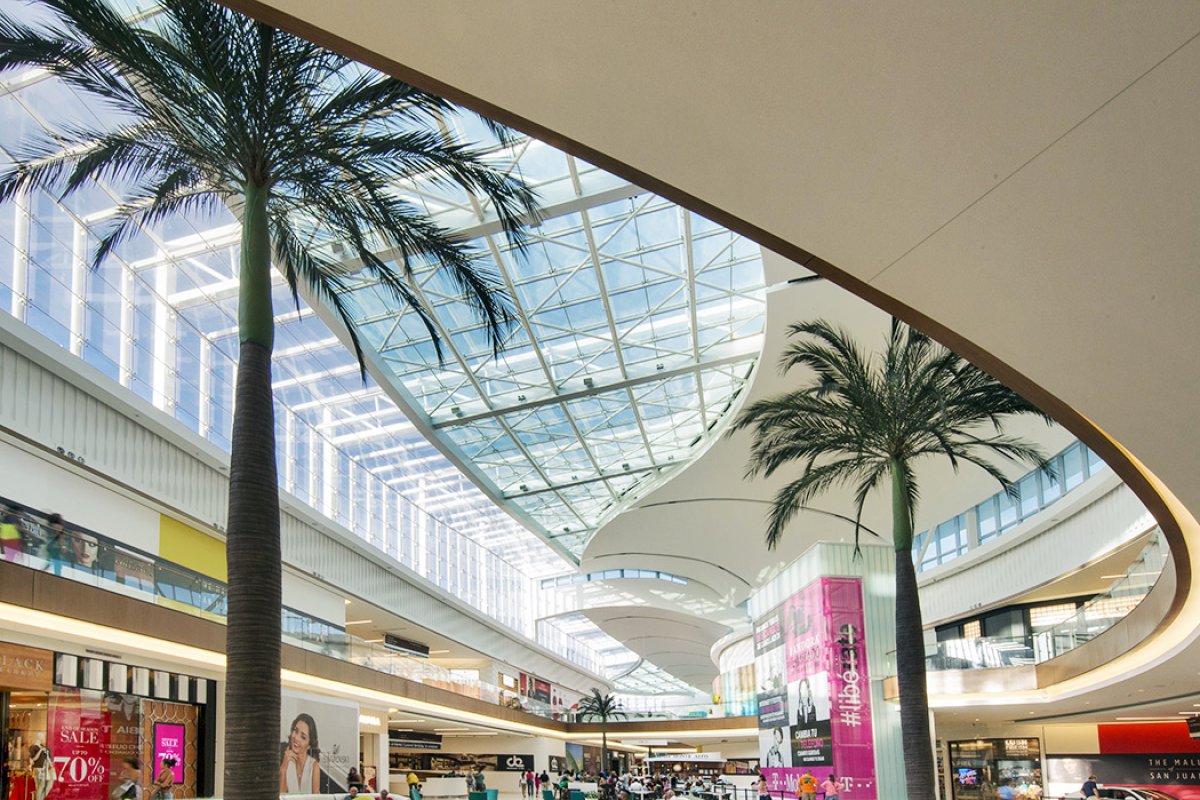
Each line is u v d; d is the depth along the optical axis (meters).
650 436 32.41
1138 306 4.25
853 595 21.84
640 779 33.31
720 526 33.59
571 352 26.28
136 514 18.08
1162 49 3.15
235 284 21.55
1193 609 11.64
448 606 39.19
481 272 10.01
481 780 28.61
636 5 3.31
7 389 14.43
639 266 22.22
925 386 14.23
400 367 26.66
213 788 17.98
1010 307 4.56
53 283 16.80
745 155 3.99
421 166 9.55
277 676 7.98
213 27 8.31
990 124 3.58
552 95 3.84
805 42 3.37
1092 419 5.32
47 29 8.79
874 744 20.92
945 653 21.11
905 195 4.01
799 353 15.38
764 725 26.34
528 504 37.81
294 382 27.17
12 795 13.41
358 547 29.02
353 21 3.62
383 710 28.98
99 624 13.85
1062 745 24.16
